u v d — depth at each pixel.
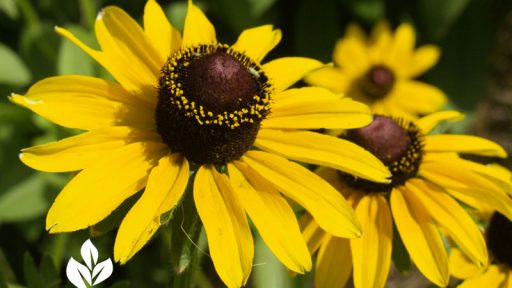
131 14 0.50
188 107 0.29
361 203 0.31
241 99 0.29
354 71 0.49
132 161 0.28
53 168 0.28
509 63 0.66
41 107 0.28
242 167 0.29
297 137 0.29
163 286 0.44
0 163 0.42
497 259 0.32
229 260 0.28
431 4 0.52
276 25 0.54
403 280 0.50
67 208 0.27
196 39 0.31
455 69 0.57
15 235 0.44
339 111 0.30
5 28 0.50
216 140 0.29
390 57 0.51
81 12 0.49
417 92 0.49
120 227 0.27
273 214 0.28
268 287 0.38
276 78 0.31
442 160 0.32
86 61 0.40
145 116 0.29
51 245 0.43
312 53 0.54
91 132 0.28
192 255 0.29
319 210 0.28
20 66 0.44
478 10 0.59
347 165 0.29
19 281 0.43
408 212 0.31
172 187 0.28
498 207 0.31
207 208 0.28
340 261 0.31
